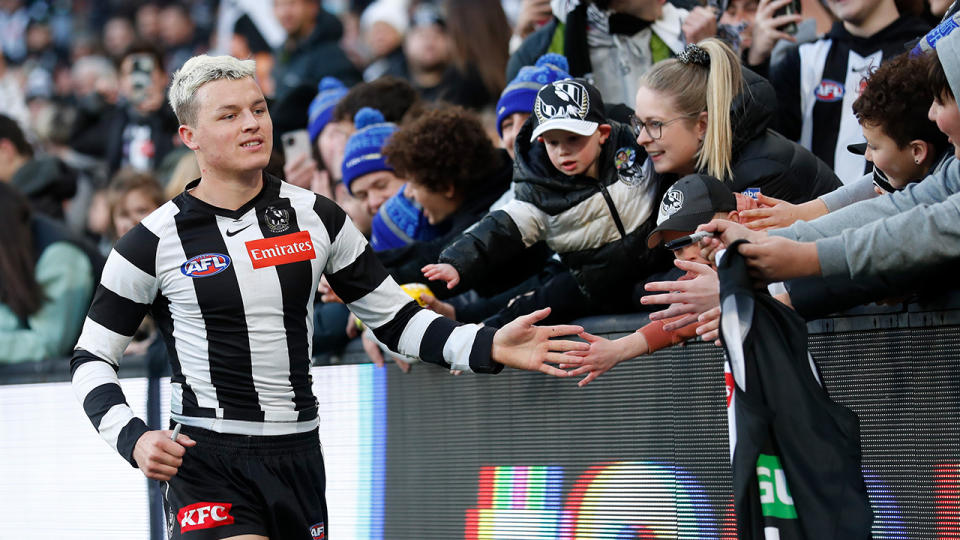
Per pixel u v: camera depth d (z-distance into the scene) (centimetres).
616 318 884
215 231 759
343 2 2230
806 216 802
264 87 2103
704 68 866
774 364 666
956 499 733
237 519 754
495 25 1381
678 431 847
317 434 805
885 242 653
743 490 650
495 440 937
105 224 1766
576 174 880
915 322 749
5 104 2641
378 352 999
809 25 1101
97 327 770
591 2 1080
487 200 1048
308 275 772
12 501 1221
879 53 1045
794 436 659
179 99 758
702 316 722
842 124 1062
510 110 1042
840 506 648
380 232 1107
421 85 1636
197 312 757
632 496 866
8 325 1289
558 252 912
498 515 931
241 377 760
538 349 766
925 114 735
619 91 1083
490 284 1019
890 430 759
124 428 728
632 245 885
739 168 866
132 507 1135
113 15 2681
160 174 1580
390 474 995
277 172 1202
